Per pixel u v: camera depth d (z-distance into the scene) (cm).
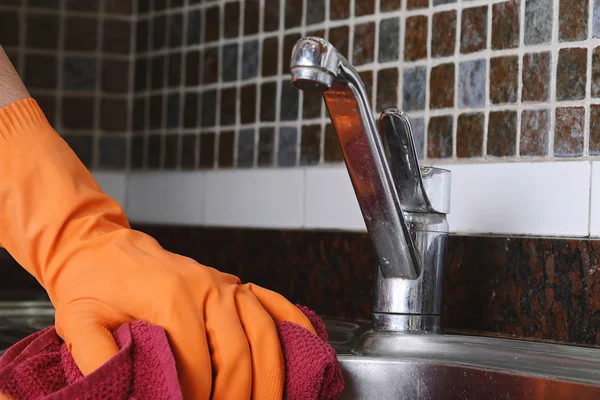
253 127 109
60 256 59
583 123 77
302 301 99
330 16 100
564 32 78
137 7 129
